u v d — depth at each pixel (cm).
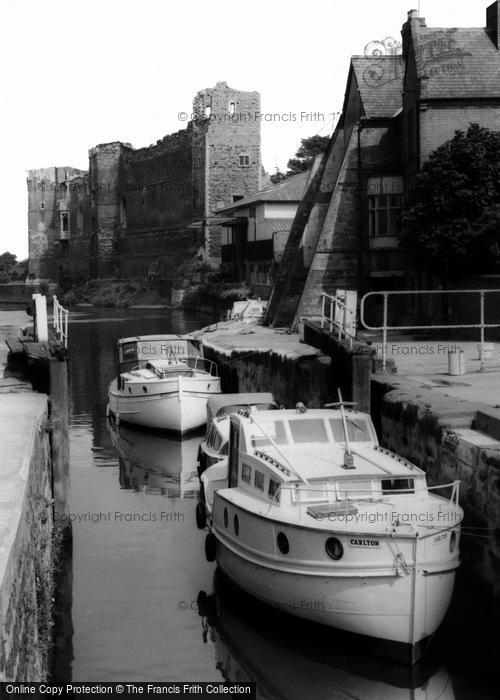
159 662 1241
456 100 3077
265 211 6284
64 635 1322
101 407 3266
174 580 1530
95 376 3938
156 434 2803
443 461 1419
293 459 1420
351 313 2280
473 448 1298
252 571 1355
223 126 8925
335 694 1176
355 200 3569
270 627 1340
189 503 2009
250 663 1241
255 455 1437
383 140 3541
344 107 3969
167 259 9988
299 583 1254
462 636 1317
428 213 2797
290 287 3997
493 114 3094
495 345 2497
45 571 1340
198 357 3058
